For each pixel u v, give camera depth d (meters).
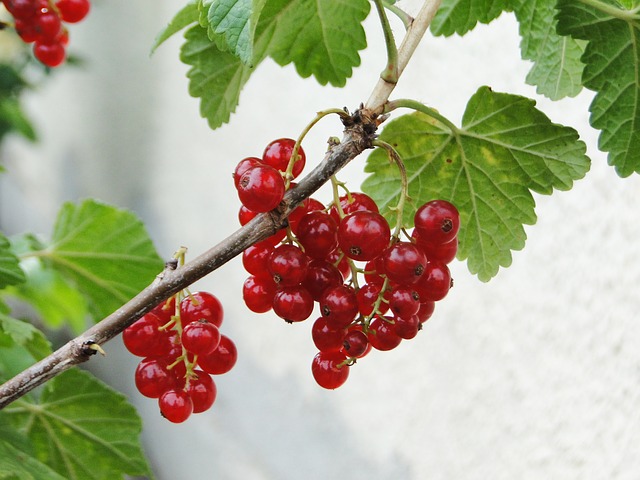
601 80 0.32
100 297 0.43
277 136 0.75
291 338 0.73
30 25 0.38
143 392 0.30
